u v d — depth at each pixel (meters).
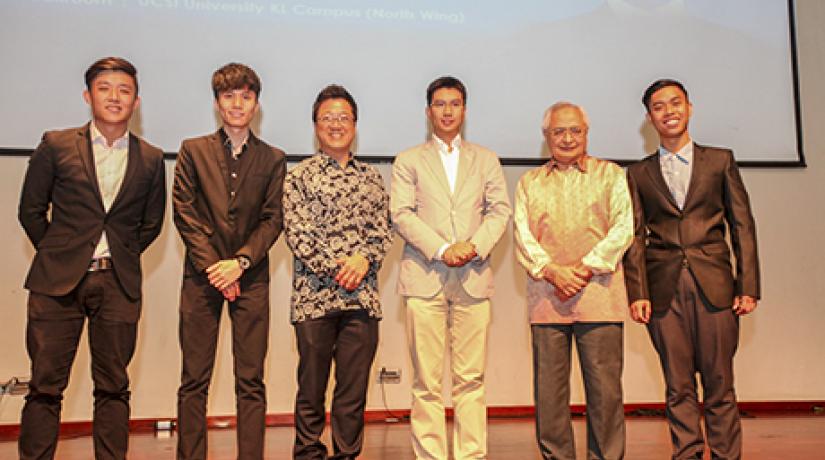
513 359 4.06
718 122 4.24
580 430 3.54
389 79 4.05
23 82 3.71
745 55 4.29
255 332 2.41
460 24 4.12
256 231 2.44
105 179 2.39
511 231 4.10
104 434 2.35
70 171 2.32
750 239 2.49
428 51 4.09
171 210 3.84
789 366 4.24
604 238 2.45
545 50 4.16
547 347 2.49
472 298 2.56
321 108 2.59
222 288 2.31
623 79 4.19
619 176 2.54
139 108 3.80
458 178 2.63
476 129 4.07
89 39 3.78
